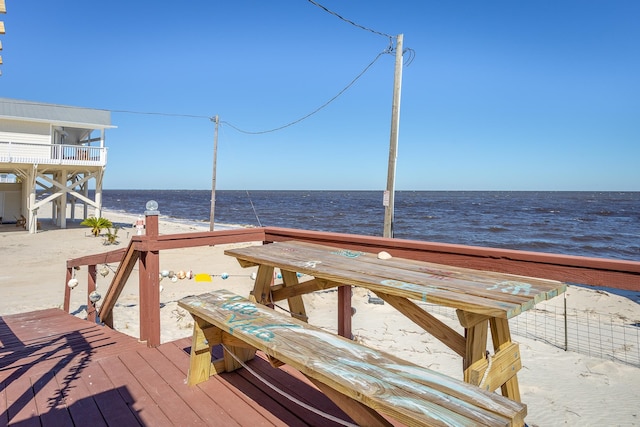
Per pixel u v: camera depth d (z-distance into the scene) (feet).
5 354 11.56
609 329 23.22
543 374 16.81
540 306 28.91
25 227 66.69
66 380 9.24
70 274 19.76
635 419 13.30
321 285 9.05
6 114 58.23
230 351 8.95
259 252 9.55
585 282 6.57
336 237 10.42
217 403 7.99
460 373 16.05
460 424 3.98
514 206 196.95
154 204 11.22
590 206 196.34
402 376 5.07
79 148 63.31
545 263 6.95
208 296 9.32
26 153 58.95
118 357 10.56
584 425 12.94
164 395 8.38
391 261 8.31
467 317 5.46
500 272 7.63
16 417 7.63
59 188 68.85
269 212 165.37
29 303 25.20
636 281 6.04
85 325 16.14
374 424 5.24
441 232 90.38
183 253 46.42
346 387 4.85
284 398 8.14
